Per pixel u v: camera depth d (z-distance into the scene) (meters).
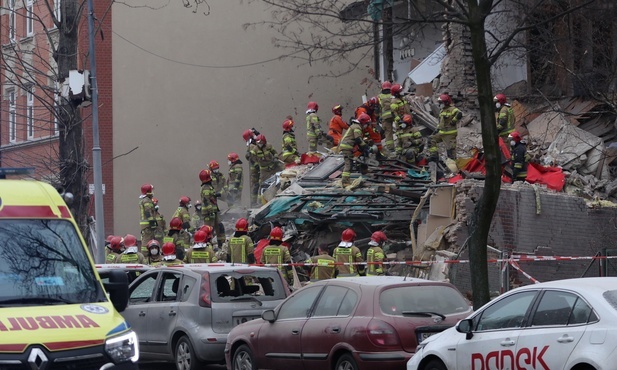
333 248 58.50
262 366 34.62
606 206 55.59
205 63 100.69
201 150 100.25
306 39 101.62
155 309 39.28
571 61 68.25
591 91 58.31
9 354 20.02
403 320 30.31
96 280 23.30
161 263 55.69
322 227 59.28
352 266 48.38
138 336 39.91
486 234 35.66
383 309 30.58
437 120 75.12
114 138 97.38
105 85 97.19
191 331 37.16
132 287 41.00
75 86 52.91
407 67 88.81
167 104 99.38
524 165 58.16
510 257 48.41
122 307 23.53
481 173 58.16
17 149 102.25
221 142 100.81
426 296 31.44
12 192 23.97
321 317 32.41
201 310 37.28
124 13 98.12
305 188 64.88
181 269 39.12
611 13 61.25
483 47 35.06
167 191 98.69
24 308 21.61
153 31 99.12
